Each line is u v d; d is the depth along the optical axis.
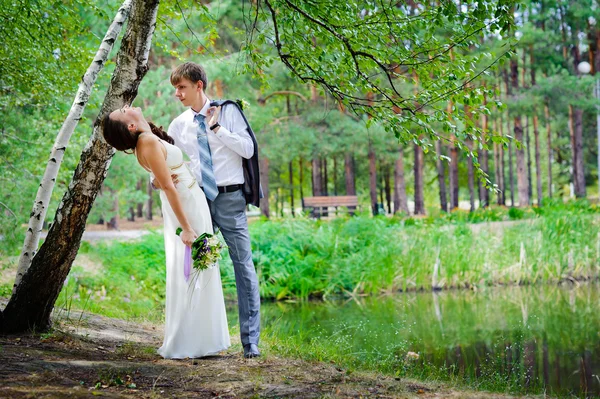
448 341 7.47
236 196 4.52
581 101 25.20
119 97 4.42
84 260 11.30
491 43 18.02
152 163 4.09
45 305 4.62
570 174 45.25
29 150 8.25
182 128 4.59
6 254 8.17
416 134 4.64
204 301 4.31
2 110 7.71
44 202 4.84
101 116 4.43
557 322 8.82
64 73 6.98
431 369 5.56
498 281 13.14
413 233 13.83
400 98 4.74
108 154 4.46
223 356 4.43
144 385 3.45
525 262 13.13
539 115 26.61
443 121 4.56
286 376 3.88
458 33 4.50
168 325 4.32
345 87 4.86
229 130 4.50
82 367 3.70
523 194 29.22
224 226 4.53
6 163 8.12
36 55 6.64
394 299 11.60
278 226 13.42
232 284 12.05
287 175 39.06
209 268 4.31
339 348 5.88
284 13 4.96
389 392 3.62
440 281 12.82
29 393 3.02
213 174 4.45
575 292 11.91
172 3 6.41
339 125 22.31
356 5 4.72
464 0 4.37
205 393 3.38
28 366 3.56
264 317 9.62
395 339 7.55
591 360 6.57
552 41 26.78
